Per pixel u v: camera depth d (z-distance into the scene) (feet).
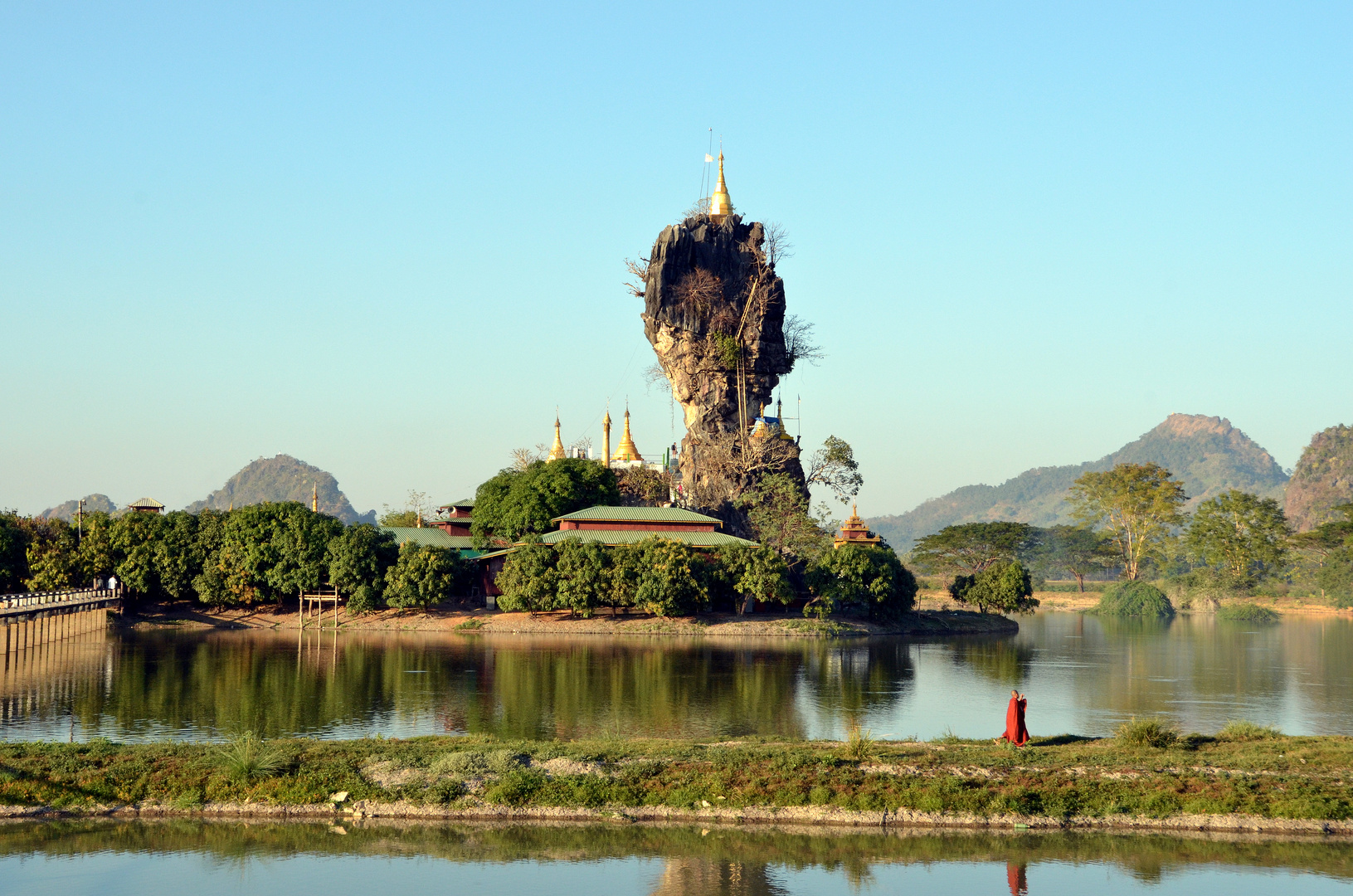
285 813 148.05
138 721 201.57
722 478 544.62
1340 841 140.46
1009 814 146.20
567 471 492.54
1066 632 484.74
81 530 426.10
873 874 132.67
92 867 132.77
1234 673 303.48
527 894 126.62
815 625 415.44
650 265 579.48
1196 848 139.44
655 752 163.02
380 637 381.40
